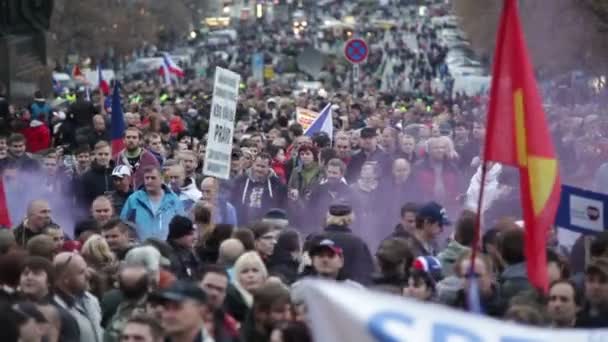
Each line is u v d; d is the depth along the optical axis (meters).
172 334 18.98
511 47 19.88
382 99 99.00
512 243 24.98
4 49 83.62
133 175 40.41
